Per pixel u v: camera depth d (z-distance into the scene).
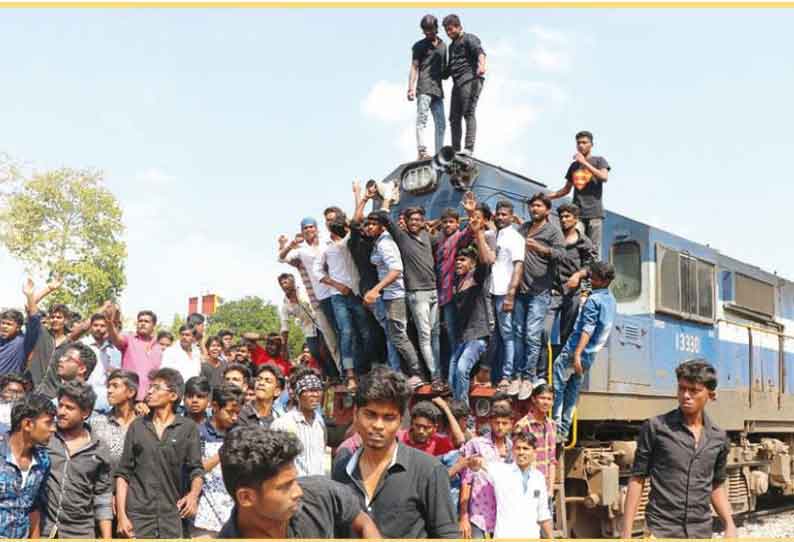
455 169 10.13
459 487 7.03
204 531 6.55
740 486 13.36
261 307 49.09
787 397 15.46
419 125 10.97
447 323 9.21
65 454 5.99
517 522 6.57
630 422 11.62
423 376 9.44
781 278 16.34
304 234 10.59
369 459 4.17
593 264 8.77
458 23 10.86
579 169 10.03
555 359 9.27
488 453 6.99
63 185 31.27
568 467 9.89
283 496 3.14
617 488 9.88
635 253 11.45
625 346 10.75
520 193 10.25
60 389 6.10
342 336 9.90
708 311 12.83
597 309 8.58
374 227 9.23
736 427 13.29
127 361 9.27
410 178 10.62
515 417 8.80
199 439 6.51
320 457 7.15
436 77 11.01
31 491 5.61
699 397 5.31
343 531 3.63
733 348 13.77
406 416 9.10
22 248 30.67
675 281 11.93
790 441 15.83
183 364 9.79
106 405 8.45
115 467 6.60
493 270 8.97
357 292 9.86
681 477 5.29
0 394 7.68
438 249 9.52
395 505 4.04
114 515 6.33
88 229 31.84
